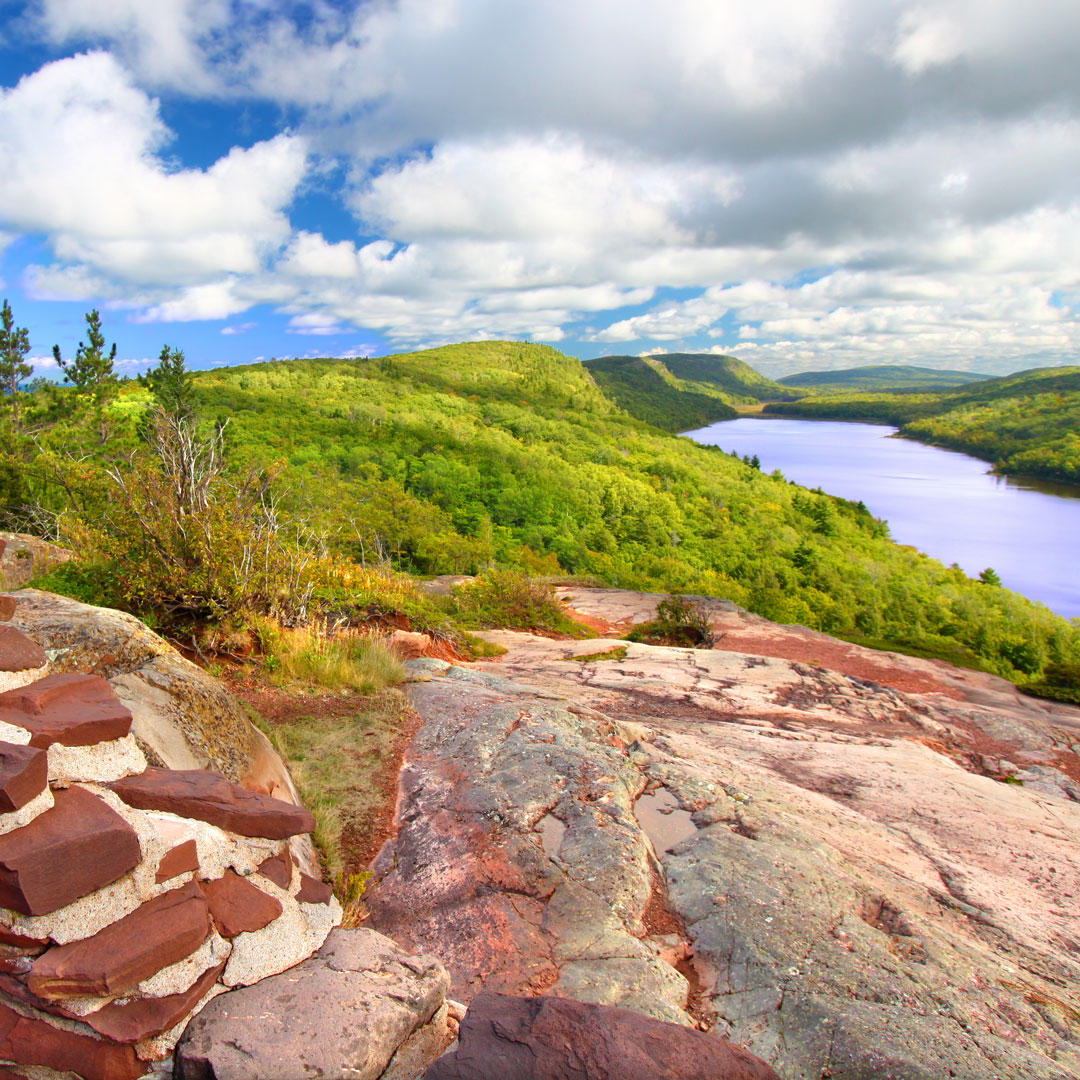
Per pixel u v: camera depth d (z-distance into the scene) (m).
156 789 1.82
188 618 5.70
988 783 6.09
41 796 1.53
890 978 2.50
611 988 2.36
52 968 1.40
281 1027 1.55
